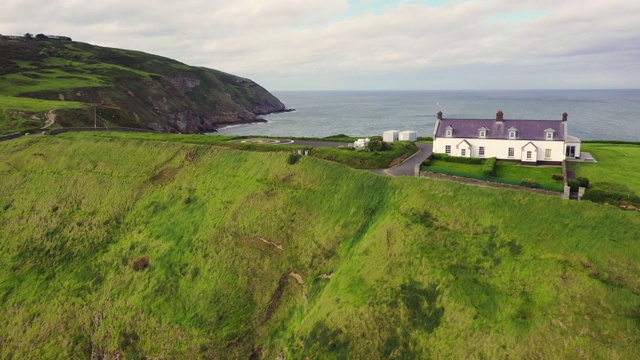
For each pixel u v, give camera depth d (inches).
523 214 1547.7
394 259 1502.2
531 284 1306.6
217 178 2308.1
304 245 1780.3
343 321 1384.1
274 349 1499.8
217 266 1833.2
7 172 2733.8
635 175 2129.7
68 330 1793.8
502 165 2373.3
